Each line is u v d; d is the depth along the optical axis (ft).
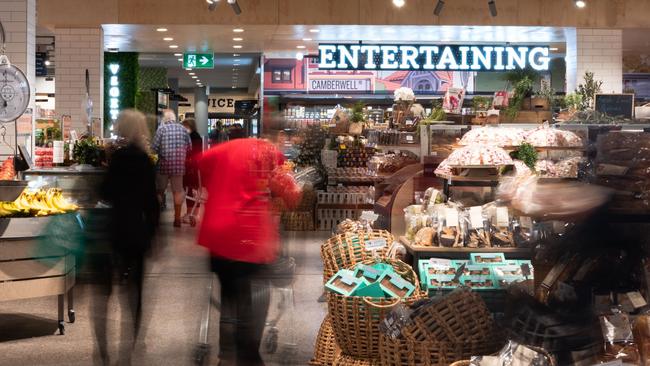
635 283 13.55
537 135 24.93
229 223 18.42
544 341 12.98
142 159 20.79
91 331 22.61
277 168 18.97
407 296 16.65
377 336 16.31
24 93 31.42
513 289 14.44
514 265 18.12
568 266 13.60
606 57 49.55
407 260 20.02
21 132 35.22
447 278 17.99
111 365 19.13
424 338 14.40
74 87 48.60
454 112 34.45
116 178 20.63
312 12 47.70
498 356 12.77
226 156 18.51
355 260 19.86
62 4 47.60
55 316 24.49
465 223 19.07
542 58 54.03
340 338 16.85
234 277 18.52
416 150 39.78
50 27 48.80
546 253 14.17
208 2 45.50
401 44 53.98
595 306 13.35
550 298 13.48
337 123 48.44
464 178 20.86
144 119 20.95
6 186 21.42
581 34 49.37
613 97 39.29
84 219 30.27
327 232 45.16
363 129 49.19
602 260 13.48
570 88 50.44
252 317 18.62
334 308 16.74
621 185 14.11
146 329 22.71
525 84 33.60
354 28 49.03
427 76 67.41
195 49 60.59
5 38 35.53
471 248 18.74
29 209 22.04
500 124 31.81
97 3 47.70
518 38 53.47
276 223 19.42
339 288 16.88
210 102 116.88
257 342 18.62
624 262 13.50
